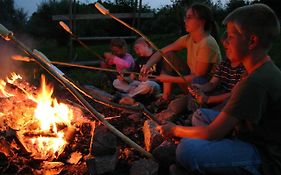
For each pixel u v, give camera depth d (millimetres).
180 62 4000
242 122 2213
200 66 3531
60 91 4668
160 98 3959
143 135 3264
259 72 2086
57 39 9906
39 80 5043
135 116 3627
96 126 3135
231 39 2127
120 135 2693
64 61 7539
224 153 2199
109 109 3945
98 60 7508
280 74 2123
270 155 2152
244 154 2182
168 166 2617
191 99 3410
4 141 2783
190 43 3754
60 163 2760
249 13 2070
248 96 2045
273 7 10008
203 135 2148
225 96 2980
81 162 2799
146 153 2711
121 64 4551
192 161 2234
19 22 10469
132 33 8031
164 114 3500
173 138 2775
